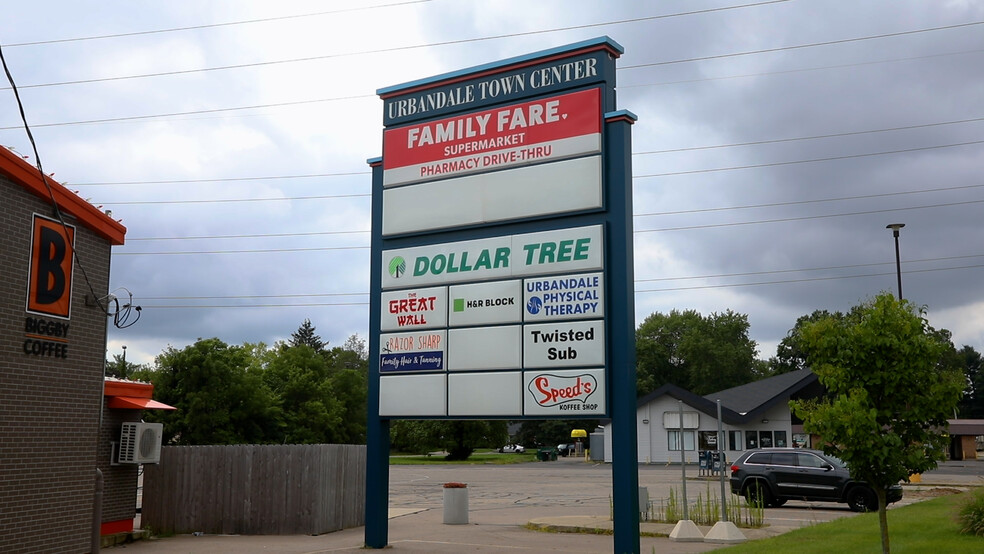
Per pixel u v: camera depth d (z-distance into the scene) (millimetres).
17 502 12664
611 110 14281
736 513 20766
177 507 18688
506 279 14570
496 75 15195
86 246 14336
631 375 13344
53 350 13484
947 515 17312
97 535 14109
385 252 16000
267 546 16000
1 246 12633
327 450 18656
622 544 12867
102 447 16641
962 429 71562
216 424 45188
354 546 15898
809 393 55688
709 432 56344
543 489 35531
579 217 14078
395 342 15586
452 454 70188
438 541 16766
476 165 15148
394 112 16281
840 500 24078
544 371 13922
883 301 10336
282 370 60938
